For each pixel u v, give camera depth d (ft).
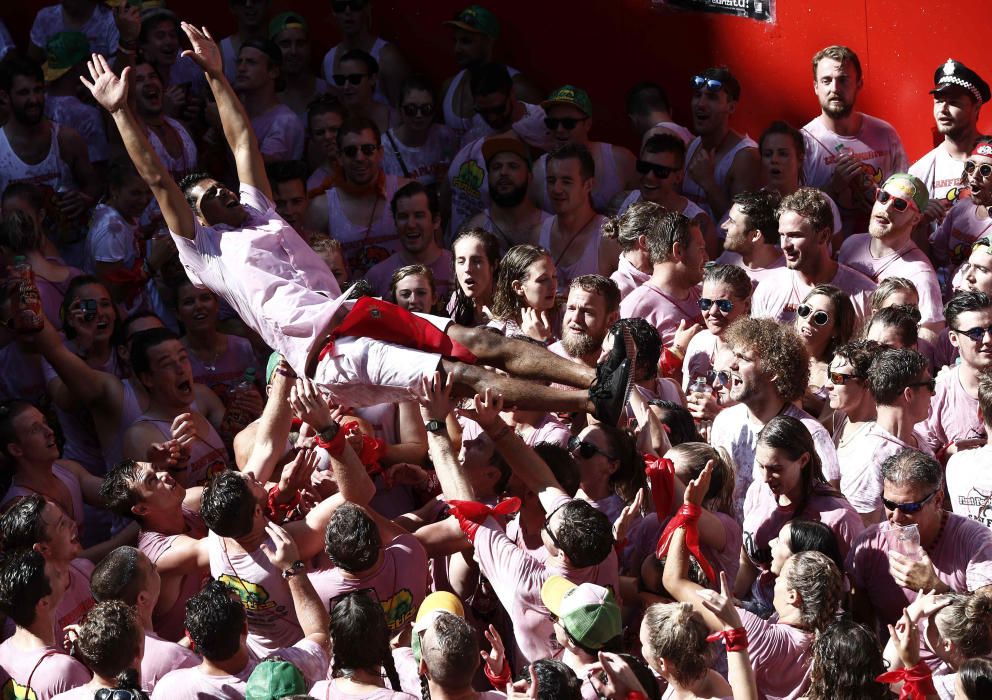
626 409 30.30
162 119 46.80
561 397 25.29
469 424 30.68
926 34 52.90
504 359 26.30
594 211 44.06
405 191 42.86
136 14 46.03
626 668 21.24
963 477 30.01
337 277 38.96
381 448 28.68
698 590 24.31
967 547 26.84
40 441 31.55
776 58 54.24
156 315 37.73
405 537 26.45
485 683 25.93
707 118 48.49
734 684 21.77
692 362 35.40
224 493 25.03
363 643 21.80
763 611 27.09
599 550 23.89
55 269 40.63
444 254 43.55
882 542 26.89
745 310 35.14
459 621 21.57
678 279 37.63
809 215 39.01
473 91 49.03
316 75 55.62
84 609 27.86
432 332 26.63
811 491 27.96
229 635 22.57
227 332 40.73
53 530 26.30
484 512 25.05
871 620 27.22
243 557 25.50
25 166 44.73
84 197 44.29
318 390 26.66
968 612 22.84
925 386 30.40
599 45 55.11
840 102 49.11
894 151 50.14
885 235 41.27
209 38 30.45
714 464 24.68
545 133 50.67
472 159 47.98
